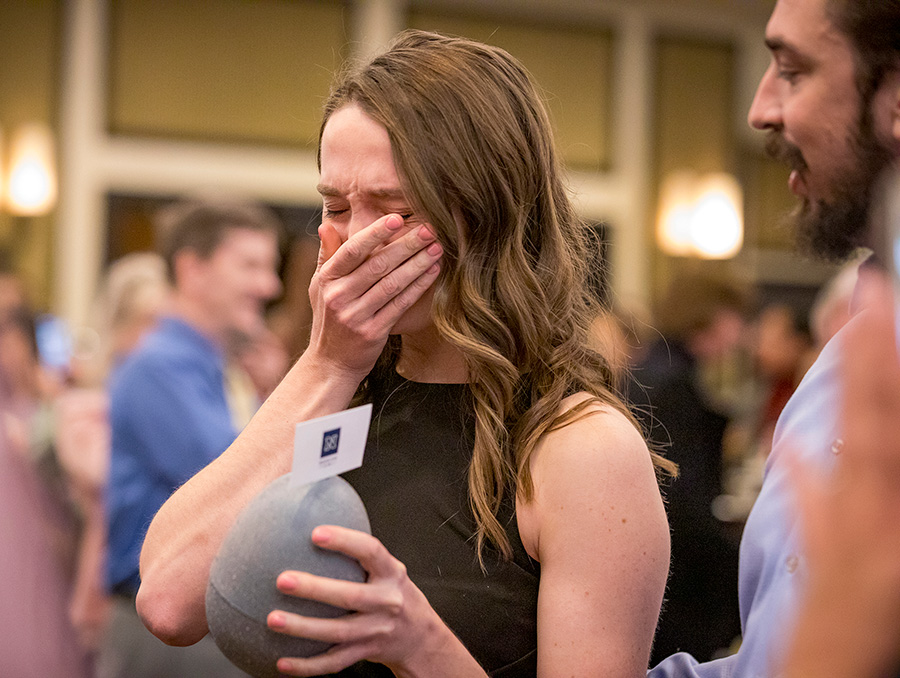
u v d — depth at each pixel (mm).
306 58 5359
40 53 5117
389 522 1097
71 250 5160
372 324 1069
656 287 5785
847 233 1020
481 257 1100
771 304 5805
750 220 5879
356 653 862
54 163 5141
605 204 5707
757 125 1106
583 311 1229
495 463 1059
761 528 997
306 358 1140
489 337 1100
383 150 1067
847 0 962
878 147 975
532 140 1146
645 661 1017
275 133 5363
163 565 1122
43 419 2529
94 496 2449
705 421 2693
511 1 5543
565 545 1009
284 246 2754
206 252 2580
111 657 2240
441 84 1087
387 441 1152
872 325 505
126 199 5227
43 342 4699
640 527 1015
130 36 5199
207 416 2395
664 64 5781
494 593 1043
